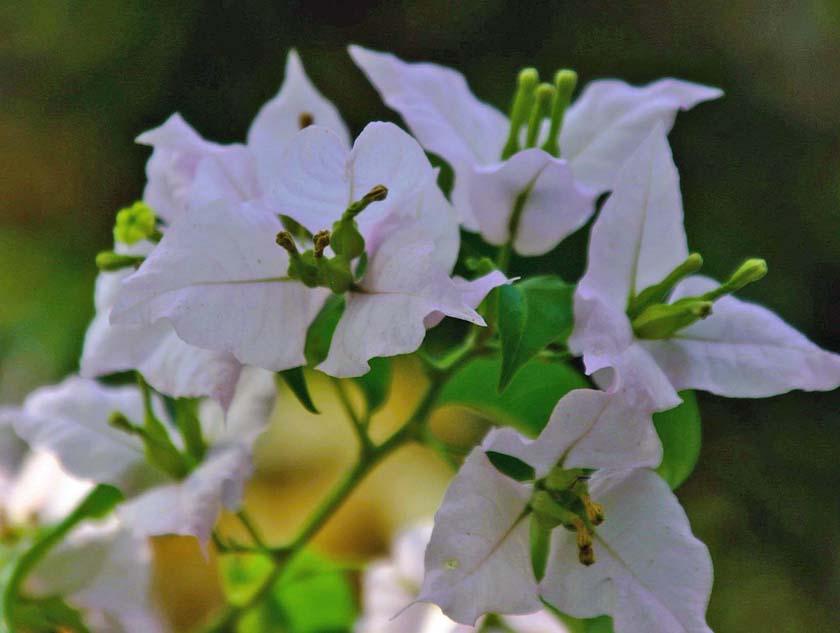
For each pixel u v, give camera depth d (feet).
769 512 3.90
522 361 1.73
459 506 1.72
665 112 1.93
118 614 1.96
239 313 1.73
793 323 4.02
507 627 2.01
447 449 1.89
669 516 1.74
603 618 1.85
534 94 1.89
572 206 1.86
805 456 3.97
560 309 1.76
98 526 1.97
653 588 1.74
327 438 3.32
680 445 1.83
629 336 1.77
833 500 3.91
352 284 1.74
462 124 1.91
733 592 3.76
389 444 1.90
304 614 2.10
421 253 1.71
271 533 3.01
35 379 3.50
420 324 1.70
